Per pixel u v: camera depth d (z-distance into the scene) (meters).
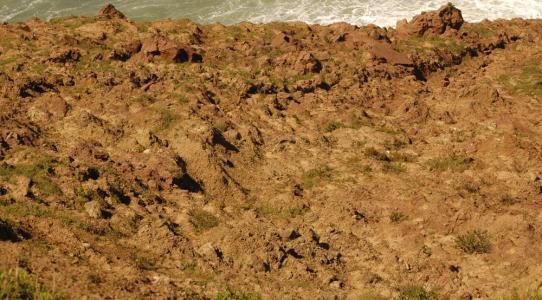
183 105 22.56
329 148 21.73
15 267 11.97
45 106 21.95
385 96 25.97
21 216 14.88
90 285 12.26
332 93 25.80
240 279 14.23
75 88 23.80
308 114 24.05
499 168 20.08
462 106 24.72
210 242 15.55
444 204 17.59
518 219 16.42
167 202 17.69
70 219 15.28
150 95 23.41
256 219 17.19
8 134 18.94
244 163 20.30
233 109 23.61
